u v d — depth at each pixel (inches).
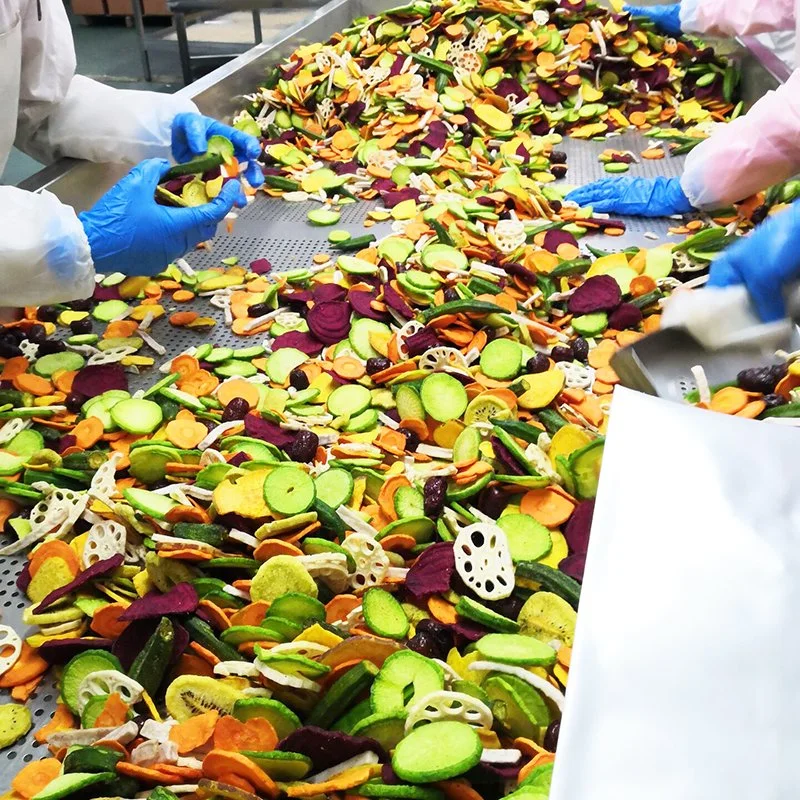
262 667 27.1
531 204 60.9
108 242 46.8
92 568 32.0
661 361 36.9
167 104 59.9
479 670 27.5
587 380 44.1
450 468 36.1
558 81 82.8
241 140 61.8
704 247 55.2
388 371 43.3
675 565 14.8
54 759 26.6
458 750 23.4
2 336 49.6
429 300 50.4
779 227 38.0
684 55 87.7
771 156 55.1
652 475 16.1
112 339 49.2
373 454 38.4
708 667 13.6
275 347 48.4
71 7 176.9
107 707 26.9
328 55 84.2
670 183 63.1
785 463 16.2
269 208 66.8
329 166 74.3
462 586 31.7
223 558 32.2
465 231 57.9
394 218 63.1
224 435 40.2
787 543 15.0
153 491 36.2
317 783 24.3
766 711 13.1
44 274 44.2
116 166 62.5
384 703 25.9
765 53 79.2
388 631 29.4
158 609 29.4
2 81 49.3
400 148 74.9
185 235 49.8
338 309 49.9
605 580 14.7
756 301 38.5
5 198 44.0
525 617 29.9
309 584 30.4
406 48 85.3
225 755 23.3
